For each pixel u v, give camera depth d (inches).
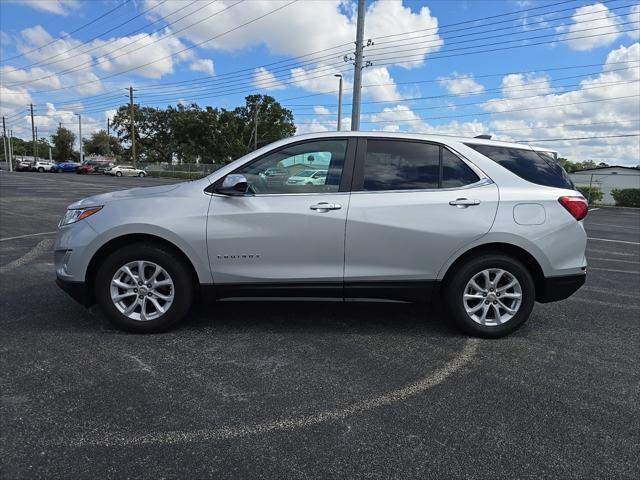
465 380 136.3
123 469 94.3
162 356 147.3
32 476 91.6
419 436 108.0
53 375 133.0
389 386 131.6
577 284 169.3
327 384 131.8
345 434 108.1
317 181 162.6
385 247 159.9
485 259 163.8
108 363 141.5
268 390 127.6
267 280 160.2
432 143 167.9
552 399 126.2
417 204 159.9
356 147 164.9
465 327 167.3
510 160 169.8
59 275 162.4
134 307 163.2
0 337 159.3
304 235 158.4
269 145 165.6
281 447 102.7
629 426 113.9
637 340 171.5
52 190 921.5
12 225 431.8
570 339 170.9
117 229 156.7
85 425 109.1
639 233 532.1
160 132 3002.0
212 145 2696.9
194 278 164.9
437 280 163.6
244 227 157.9
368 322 182.7
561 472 96.3
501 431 110.7
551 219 164.2
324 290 161.9
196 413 115.3
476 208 161.3
